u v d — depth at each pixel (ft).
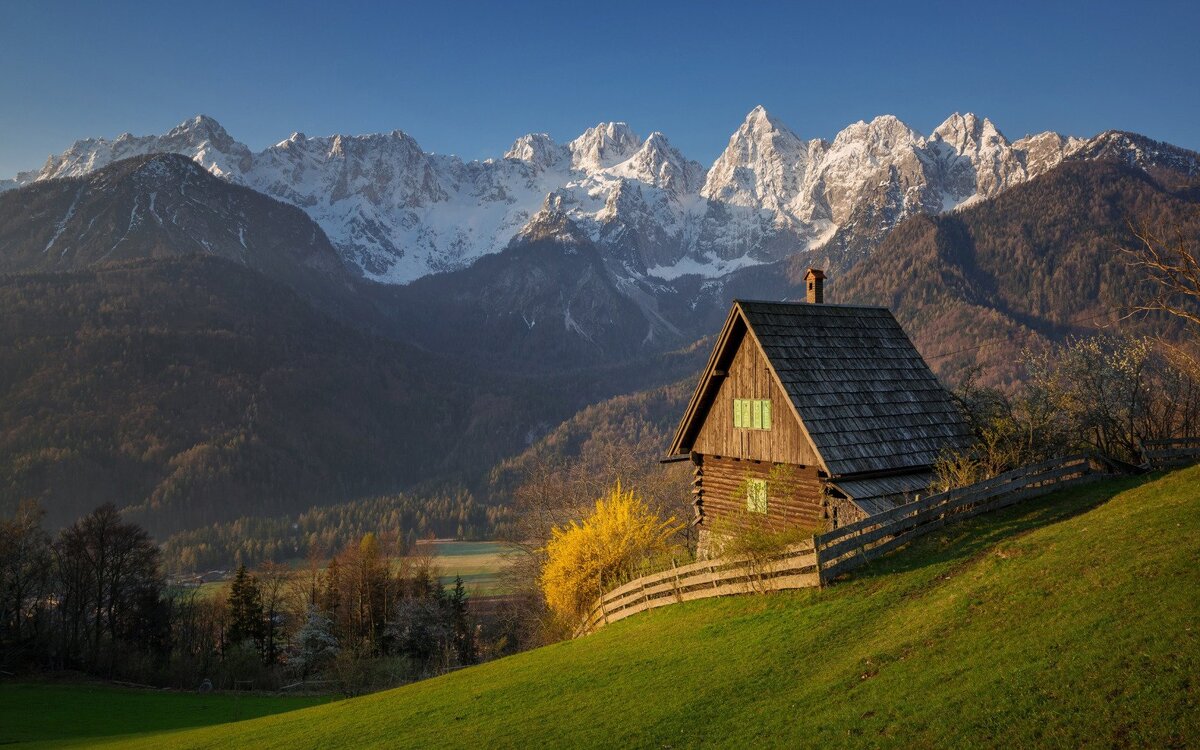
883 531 77.05
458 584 291.38
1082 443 107.76
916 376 110.32
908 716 43.68
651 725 53.16
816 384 100.78
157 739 100.63
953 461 96.48
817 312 110.52
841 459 93.25
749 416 107.76
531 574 184.55
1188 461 100.48
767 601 75.15
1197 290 94.53
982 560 65.92
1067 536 63.46
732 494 112.78
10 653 202.69
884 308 117.19
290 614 300.61
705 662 63.98
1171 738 34.65
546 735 56.49
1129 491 74.59
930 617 56.75
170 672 222.28
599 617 104.88
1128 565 51.80
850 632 60.54
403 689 96.73
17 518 228.02
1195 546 50.83
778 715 49.67
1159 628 42.73
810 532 79.61
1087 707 38.65
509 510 246.27
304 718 93.50
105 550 234.58
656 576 92.73
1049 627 47.83
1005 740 38.45
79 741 111.24
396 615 262.06
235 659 235.40
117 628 238.48
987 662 46.42
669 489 193.57
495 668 91.30
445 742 60.95
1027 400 109.81
